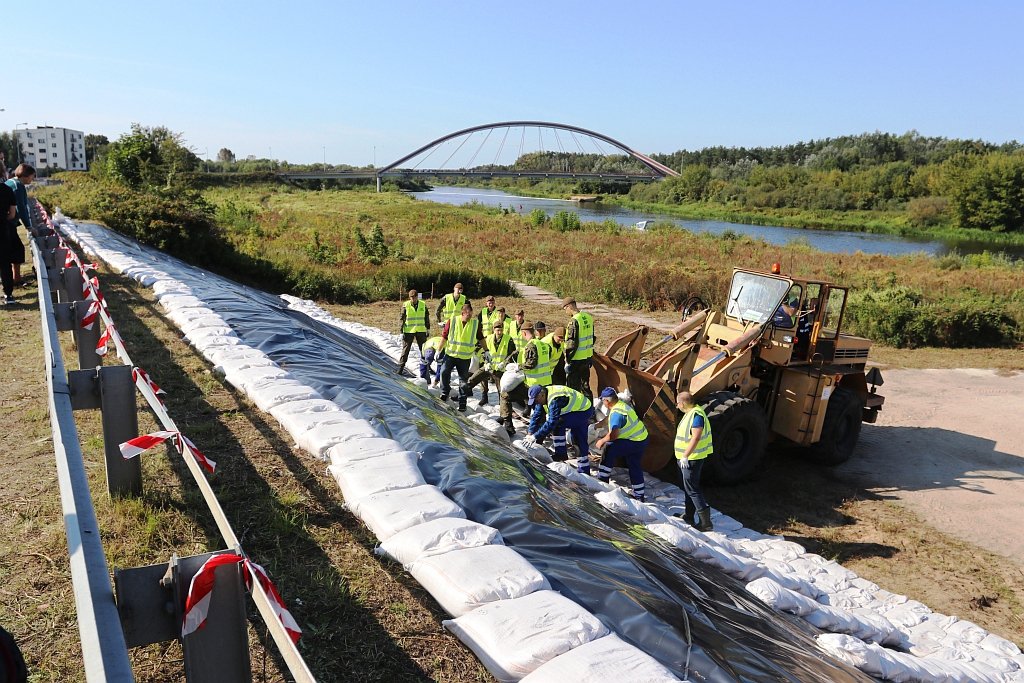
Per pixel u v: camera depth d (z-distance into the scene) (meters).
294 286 21.38
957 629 6.39
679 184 122.12
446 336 10.96
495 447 6.88
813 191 105.19
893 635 5.89
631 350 10.15
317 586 3.69
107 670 1.85
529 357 9.32
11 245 8.78
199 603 2.19
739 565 6.07
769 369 10.17
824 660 4.32
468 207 79.94
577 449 9.34
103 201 20.30
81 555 2.27
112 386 4.09
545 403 8.95
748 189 113.50
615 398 8.21
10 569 3.52
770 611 5.14
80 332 5.86
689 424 7.79
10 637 1.76
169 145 30.39
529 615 3.34
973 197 80.50
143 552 3.76
